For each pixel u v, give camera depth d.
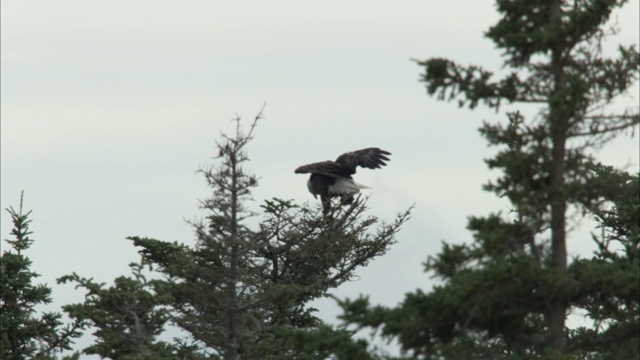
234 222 43.38
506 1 28.00
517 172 26.38
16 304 44.75
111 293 39.44
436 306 26.30
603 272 25.92
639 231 41.34
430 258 26.05
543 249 26.80
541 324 29.41
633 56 26.78
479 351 28.38
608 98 26.83
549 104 26.23
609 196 26.75
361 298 26.69
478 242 25.77
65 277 39.66
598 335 28.11
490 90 27.06
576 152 26.64
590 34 27.20
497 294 26.28
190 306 48.75
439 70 27.08
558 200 26.02
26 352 43.38
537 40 26.89
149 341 40.59
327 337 27.25
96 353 40.25
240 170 42.91
